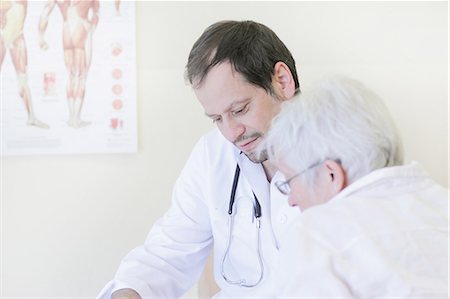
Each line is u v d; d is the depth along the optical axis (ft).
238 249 4.45
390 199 2.79
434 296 2.51
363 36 6.30
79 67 6.02
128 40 6.06
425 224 2.71
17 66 5.97
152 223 6.25
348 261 2.57
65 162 6.12
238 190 4.49
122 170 6.19
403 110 6.40
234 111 3.93
